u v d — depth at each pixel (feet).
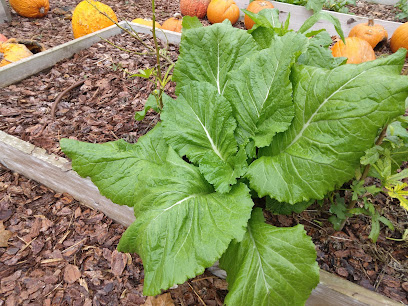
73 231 2.19
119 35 4.23
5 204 2.34
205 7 5.29
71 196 2.43
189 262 1.41
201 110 1.98
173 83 3.29
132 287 1.90
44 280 1.92
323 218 2.04
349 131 1.38
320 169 1.48
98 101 3.08
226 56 2.12
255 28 2.28
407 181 2.22
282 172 1.61
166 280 1.37
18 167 2.56
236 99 1.91
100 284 1.91
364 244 1.88
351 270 1.74
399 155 1.78
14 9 5.25
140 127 2.77
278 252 1.51
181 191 1.66
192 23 2.38
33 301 1.83
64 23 5.30
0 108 2.91
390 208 2.07
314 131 1.52
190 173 1.79
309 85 1.59
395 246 1.87
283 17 5.14
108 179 1.90
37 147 2.39
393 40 4.19
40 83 3.33
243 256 1.58
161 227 1.51
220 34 2.10
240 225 1.49
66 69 3.55
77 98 3.13
